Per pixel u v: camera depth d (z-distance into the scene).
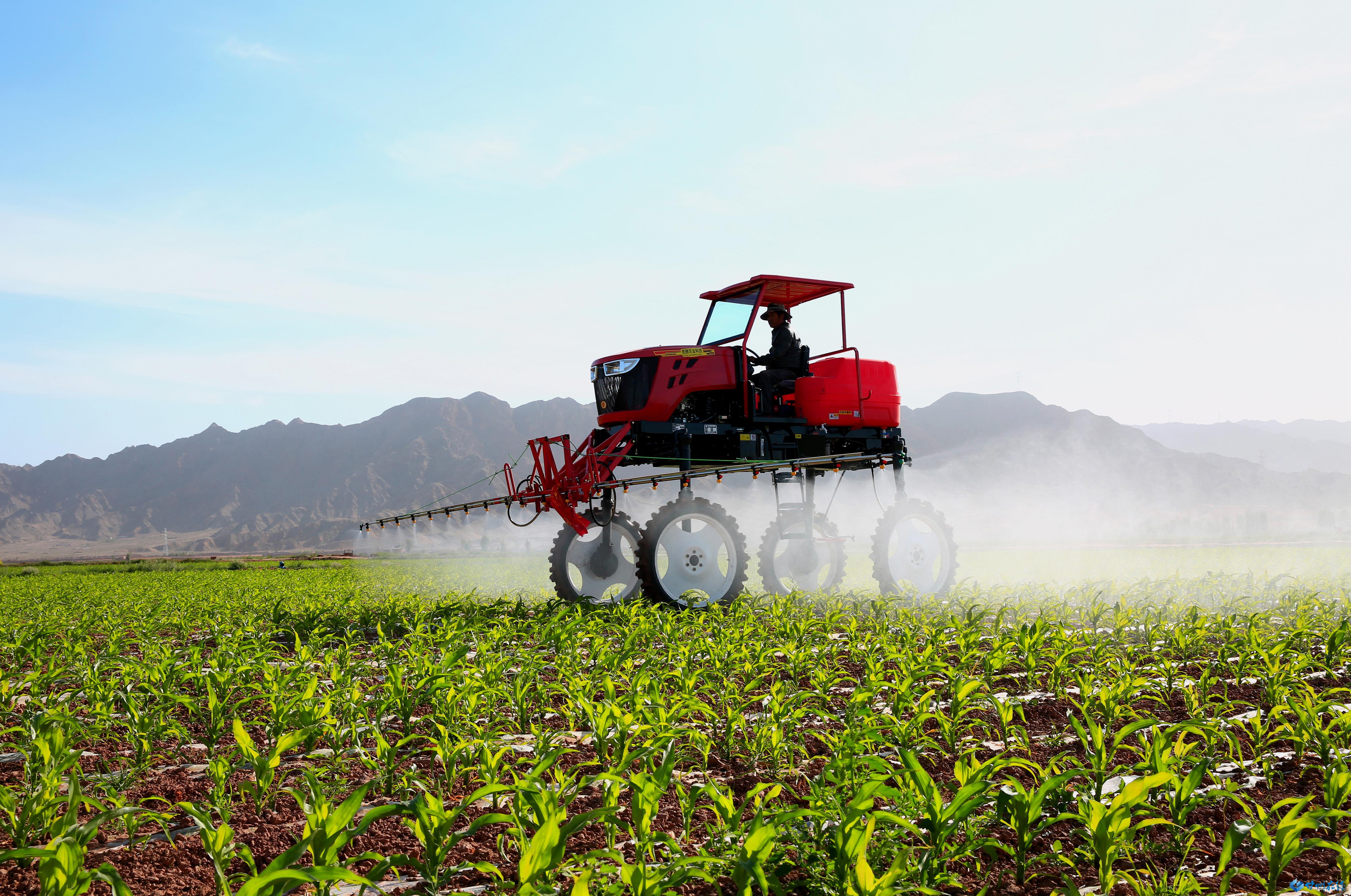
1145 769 3.48
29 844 3.15
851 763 3.35
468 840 3.25
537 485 9.95
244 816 3.52
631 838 3.22
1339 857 2.81
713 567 10.04
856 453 10.71
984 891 2.81
